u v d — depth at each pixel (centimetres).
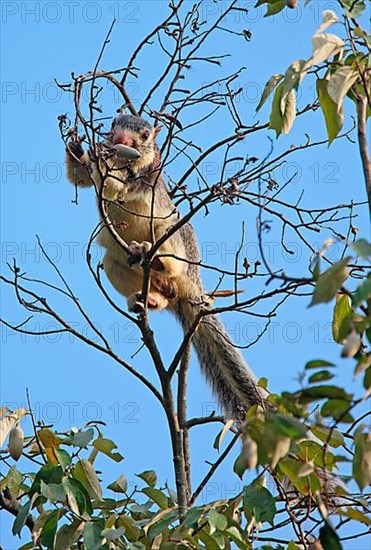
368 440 738
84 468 1002
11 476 1031
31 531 1009
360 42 899
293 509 1016
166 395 1161
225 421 1166
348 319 669
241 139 1029
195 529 887
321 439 902
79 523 930
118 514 962
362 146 773
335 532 727
